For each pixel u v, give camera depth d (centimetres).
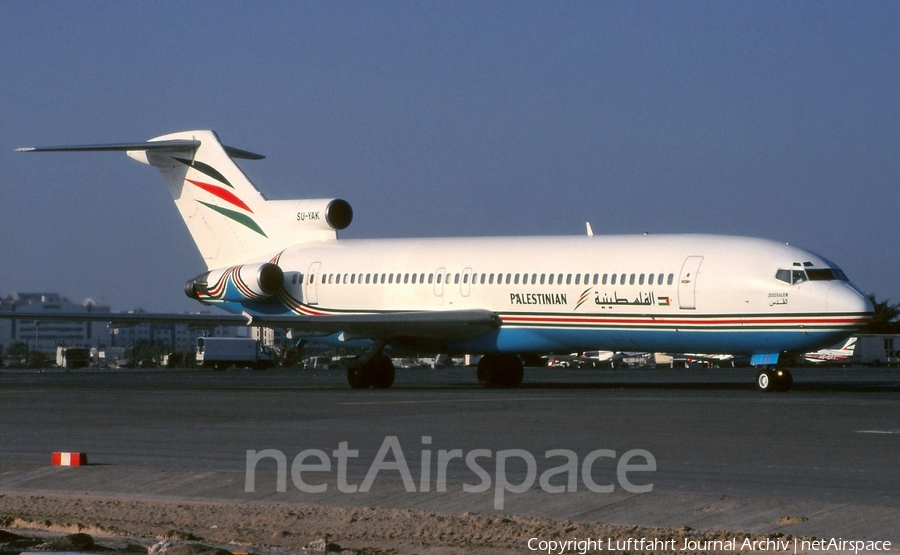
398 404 3891
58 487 2108
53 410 3769
